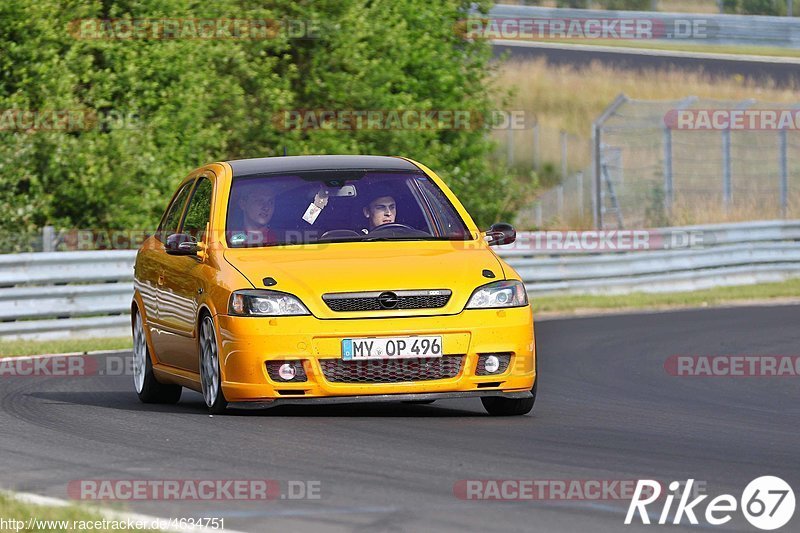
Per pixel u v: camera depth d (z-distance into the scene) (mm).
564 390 30688
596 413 25891
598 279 63656
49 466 19234
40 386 31469
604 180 95750
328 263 23625
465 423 23469
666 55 141125
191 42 58594
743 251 70562
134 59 57125
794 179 98875
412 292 22953
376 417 24109
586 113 115250
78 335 46406
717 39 135500
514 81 121938
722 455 20266
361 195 25922
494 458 19531
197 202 27141
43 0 54594
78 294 46531
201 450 20250
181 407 27219
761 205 91938
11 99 53625
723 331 46094
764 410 27297
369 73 65875
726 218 85500
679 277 67188
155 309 27656
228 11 61469
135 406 27750
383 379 22734
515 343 23281
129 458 19688
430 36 70812
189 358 25547
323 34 63812
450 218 25891
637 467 18922
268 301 22781
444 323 22797
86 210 55594
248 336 22656
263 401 22719
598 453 20219
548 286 61438
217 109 60969
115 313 48125
